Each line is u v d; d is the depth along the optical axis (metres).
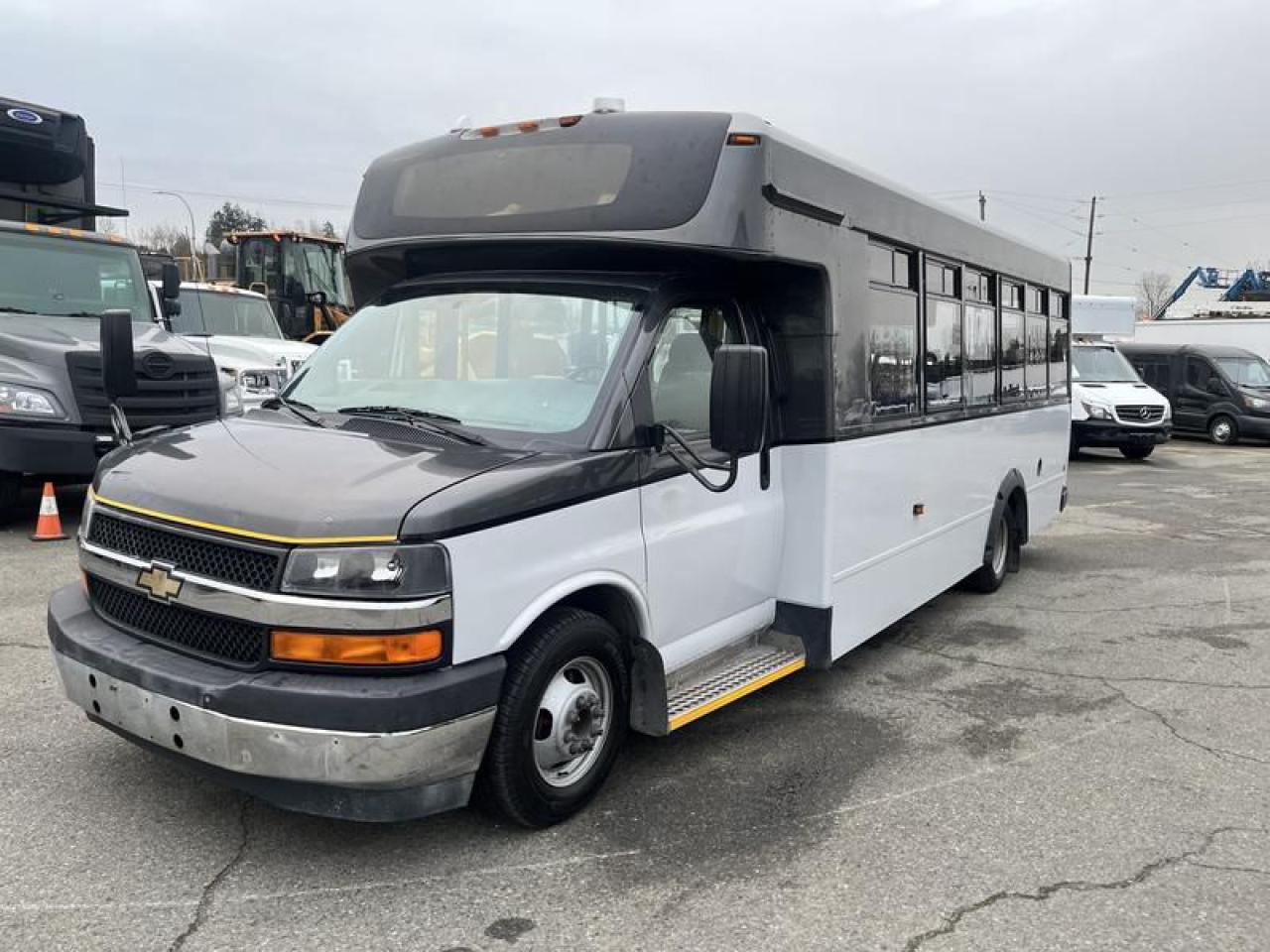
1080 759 4.95
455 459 3.74
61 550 8.23
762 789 4.48
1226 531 11.83
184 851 3.73
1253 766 4.91
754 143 4.43
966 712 5.57
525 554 3.63
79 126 10.73
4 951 3.12
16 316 9.32
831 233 5.05
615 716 4.19
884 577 5.93
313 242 17.64
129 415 8.86
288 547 3.29
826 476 5.13
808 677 6.11
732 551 4.79
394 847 3.82
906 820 4.24
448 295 4.73
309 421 4.27
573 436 4.04
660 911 3.48
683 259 4.55
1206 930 3.47
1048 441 9.29
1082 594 8.45
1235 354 24.61
